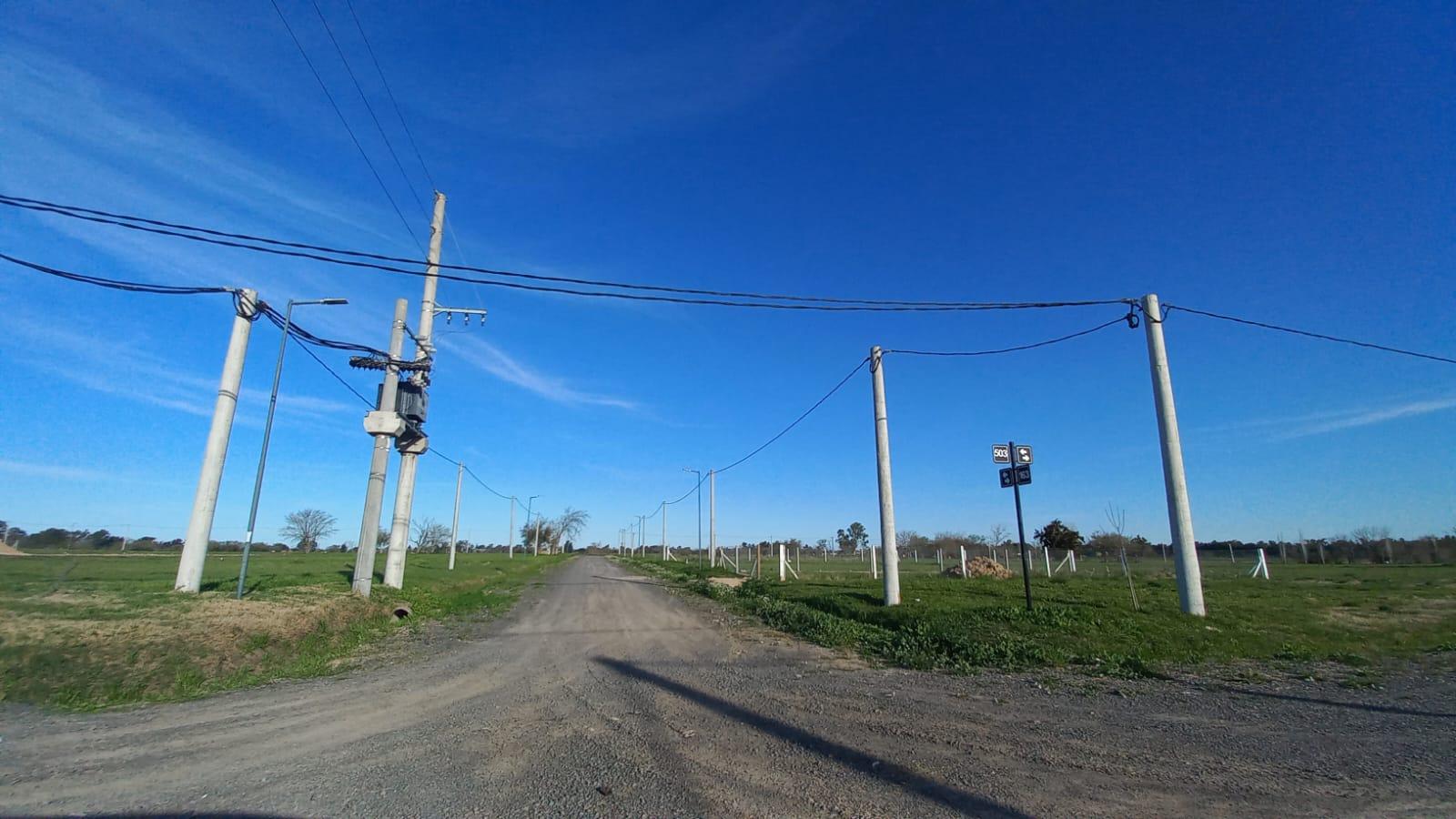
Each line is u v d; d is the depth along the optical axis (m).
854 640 13.00
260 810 4.94
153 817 4.81
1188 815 4.68
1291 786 5.23
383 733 6.99
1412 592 19.36
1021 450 14.48
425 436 22.05
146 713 7.91
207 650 10.33
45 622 10.30
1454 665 10.42
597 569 51.91
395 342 19.77
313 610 13.99
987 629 12.52
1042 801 4.96
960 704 8.03
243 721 7.54
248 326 15.54
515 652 12.20
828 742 6.50
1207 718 7.38
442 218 22.31
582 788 5.34
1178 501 13.91
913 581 22.98
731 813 4.82
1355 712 7.67
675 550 134.25
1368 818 4.62
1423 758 5.93
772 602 19.45
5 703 8.20
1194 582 13.58
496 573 40.72
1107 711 7.72
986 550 48.69
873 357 17.41
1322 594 18.58
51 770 5.84
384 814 4.85
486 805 5.01
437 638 14.18
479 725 7.29
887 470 16.81
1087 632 12.16
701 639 13.79
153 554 45.16
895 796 5.09
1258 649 11.39
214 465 14.97
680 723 7.26
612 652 12.23
